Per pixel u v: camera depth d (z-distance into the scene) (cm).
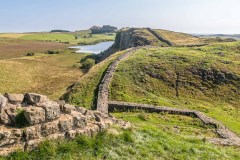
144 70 6109
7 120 1439
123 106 4159
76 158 1507
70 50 18800
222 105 5150
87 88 5094
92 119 1873
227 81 5928
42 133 1498
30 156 1390
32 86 7662
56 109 1602
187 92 5494
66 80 8475
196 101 5181
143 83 5575
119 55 7625
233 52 8125
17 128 1435
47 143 1470
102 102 4272
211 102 5234
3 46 19625
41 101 1619
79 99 4612
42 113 1522
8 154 1342
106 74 5694
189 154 1991
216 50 8175
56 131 1559
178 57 7075
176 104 4791
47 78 8762
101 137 1738
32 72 9469
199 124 3734
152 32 15425
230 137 3203
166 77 5925
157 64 6462
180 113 4094
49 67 10719
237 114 4744
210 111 4534
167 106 4488
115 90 5000
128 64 6475
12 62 10381
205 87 5716
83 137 1628
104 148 1672
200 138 2619
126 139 1853
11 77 8375
